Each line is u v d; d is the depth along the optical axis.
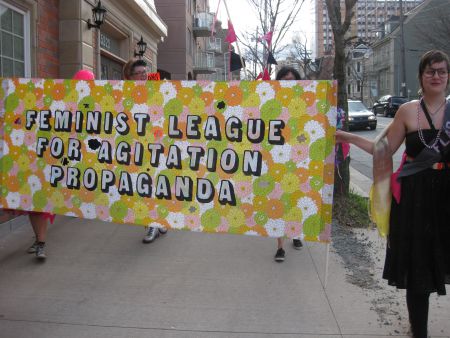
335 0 6.75
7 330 3.56
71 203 3.97
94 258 5.16
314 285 4.48
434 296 4.23
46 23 7.59
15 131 4.02
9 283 4.44
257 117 3.61
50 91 3.96
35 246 5.04
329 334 3.55
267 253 5.40
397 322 3.74
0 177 4.05
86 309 3.94
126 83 3.83
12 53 6.58
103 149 3.89
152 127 3.80
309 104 3.53
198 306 4.02
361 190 9.18
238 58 6.07
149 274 4.73
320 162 3.53
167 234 6.12
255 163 3.62
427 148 3.13
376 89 64.44
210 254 5.36
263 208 3.63
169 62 30.67
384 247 5.62
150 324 3.70
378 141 3.37
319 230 3.57
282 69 5.26
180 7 30.34
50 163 3.99
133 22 12.27
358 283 4.52
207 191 3.72
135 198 3.85
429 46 43.03
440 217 3.17
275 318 3.81
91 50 8.70
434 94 3.15
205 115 3.70
